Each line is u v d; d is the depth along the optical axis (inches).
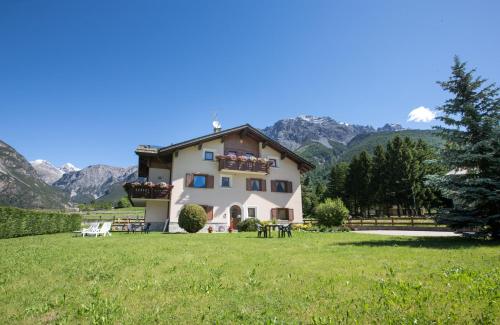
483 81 527.2
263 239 566.3
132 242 511.2
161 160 1077.1
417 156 1868.8
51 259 327.6
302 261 295.4
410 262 275.4
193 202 1011.3
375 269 249.3
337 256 323.6
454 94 553.6
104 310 164.1
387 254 330.0
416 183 1785.2
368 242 476.7
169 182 1069.8
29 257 344.8
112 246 447.8
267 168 1108.5
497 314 142.0
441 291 180.4
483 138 513.3
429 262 273.3
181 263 294.5
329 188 2536.9
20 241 557.3
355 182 2112.5
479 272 223.6
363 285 199.5
